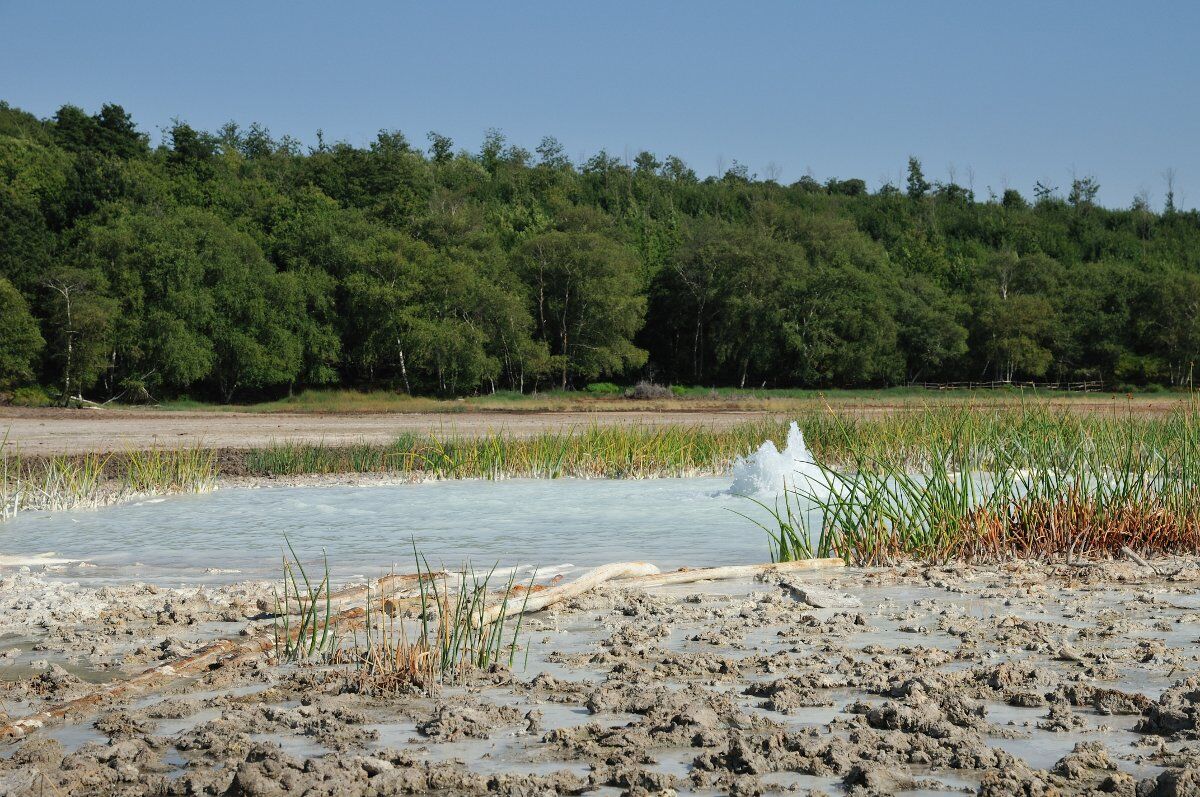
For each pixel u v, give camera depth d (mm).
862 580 9055
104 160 79750
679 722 4797
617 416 44406
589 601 8055
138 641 6824
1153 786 3822
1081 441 12602
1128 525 10844
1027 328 88750
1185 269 127562
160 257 65812
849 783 4039
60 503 15641
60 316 62250
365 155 101750
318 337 70375
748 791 3941
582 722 4930
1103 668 5645
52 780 4062
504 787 4012
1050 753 4406
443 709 5027
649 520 13781
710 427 31688
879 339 84812
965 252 123938
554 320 82375
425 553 11086
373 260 74375
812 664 5930
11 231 66375
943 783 4043
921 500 11047
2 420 41875
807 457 18828
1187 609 7551
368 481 19797
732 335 85812
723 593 8461
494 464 21047
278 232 80438
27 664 6238
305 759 4312
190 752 4543
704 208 128875
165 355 64000
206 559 10781
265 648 6473
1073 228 138875
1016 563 9945
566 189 123312
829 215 114250
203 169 93875
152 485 18016
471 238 83438
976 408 19922
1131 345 93625
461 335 73562
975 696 5234
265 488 18578
